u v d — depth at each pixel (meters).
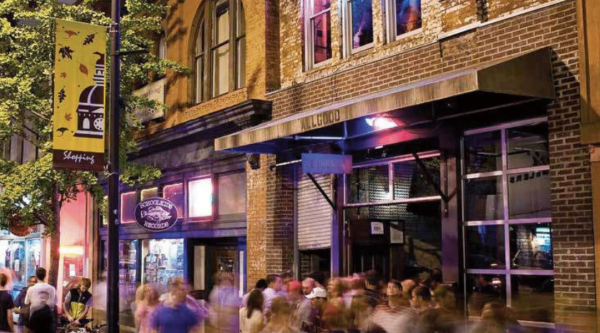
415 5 12.23
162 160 19.11
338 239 13.20
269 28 15.16
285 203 14.62
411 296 9.58
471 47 10.77
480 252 10.74
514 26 10.15
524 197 10.17
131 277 20.78
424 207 11.87
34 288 13.32
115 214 11.19
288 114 14.38
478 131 10.83
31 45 15.31
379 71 12.44
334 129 12.50
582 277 9.04
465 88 8.77
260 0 15.30
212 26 17.67
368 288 11.34
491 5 10.58
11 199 15.01
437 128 11.31
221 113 15.53
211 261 17.75
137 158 20.41
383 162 12.60
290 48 14.82
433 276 11.49
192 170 17.92
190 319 9.78
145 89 19.72
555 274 9.35
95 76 12.64
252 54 15.52
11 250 28.80
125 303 20.80
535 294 9.92
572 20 9.42
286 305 8.32
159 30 18.05
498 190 10.53
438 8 11.51
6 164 15.98
